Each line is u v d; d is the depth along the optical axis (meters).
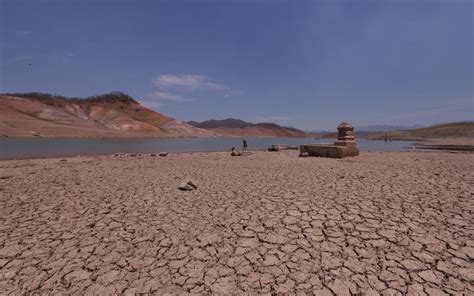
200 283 2.89
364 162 13.67
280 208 5.35
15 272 3.15
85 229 4.44
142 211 5.39
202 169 11.84
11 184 8.23
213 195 6.64
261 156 19.38
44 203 6.00
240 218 4.86
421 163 12.91
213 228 4.41
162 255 3.53
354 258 3.32
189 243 3.87
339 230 4.17
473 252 3.39
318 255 3.42
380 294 2.64
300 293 2.69
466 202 5.51
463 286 2.73
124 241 3.97
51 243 3.91
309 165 12.64
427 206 5.26
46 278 3.02
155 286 2.85
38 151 26.34
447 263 3.16
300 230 4.21
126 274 3.09
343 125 17.62
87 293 2.75
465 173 9.27
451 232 4.00
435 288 2.71
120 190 7.32
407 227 4.22
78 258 3.47
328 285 2.80
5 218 4.98
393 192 6.43
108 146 38.62
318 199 5.93
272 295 2.67
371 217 4.69
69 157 19.50
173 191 7.16
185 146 46.75
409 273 2.97
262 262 3.29
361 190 6.72
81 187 7.75
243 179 8.87
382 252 3.45
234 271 3.11
